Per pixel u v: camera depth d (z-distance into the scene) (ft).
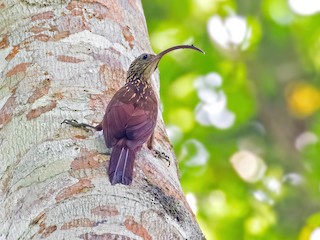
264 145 79.36
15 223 26.89
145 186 27.73
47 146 29.01
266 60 79.41
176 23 74.23
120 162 28.14
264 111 80.89
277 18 77.00
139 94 31.99
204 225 70.44
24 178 28.19
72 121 30.17
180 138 74.33
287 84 81.05
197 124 74.49
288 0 76.59
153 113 31.58
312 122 82.99
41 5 35.86
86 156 28.43
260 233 70.95
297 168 79.30
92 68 33.35
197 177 73.10
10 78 33.14
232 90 74.54
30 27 34.99
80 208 25.99
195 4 74.69
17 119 31.01
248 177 76.84
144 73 34.17
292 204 74.84
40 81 32.24
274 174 78.43
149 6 74.18
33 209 26.81
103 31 35.47
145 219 26.22
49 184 27.40
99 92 32.19
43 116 30.55
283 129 80.84
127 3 38.65
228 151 74.90
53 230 25.48
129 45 36.04
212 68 73.41
